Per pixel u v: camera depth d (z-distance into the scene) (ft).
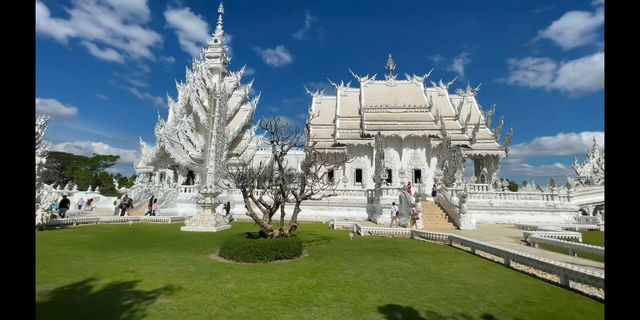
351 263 43.39
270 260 43.45
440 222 87.61
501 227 91.40
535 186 142.20
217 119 93.15
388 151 142.82
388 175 140.56
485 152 149.69
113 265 39.88
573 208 104.73
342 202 109.29
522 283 35.29
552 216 104.68
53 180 219.00
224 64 98.78
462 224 82.69
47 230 71.82
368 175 145.79
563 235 65.41
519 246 57.16
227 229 77.36
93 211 135.85
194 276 35.83
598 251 44.93
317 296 30.17
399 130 139.03
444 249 55.21
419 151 142.31
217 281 34.12
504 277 37.65
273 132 54.13
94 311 25.59
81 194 154.20
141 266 39.58
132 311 25.86
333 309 27.17
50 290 30.40
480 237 68.44
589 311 27.43
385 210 97.45
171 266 39.86
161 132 140.46
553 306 28.55
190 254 47.19
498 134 151.23
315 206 109.60
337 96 164.86
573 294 31.73
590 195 117.91
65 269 37.70
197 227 72.84
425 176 140.26
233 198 110.32
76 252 47.42
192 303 27.89
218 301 28.48
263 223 49.24
